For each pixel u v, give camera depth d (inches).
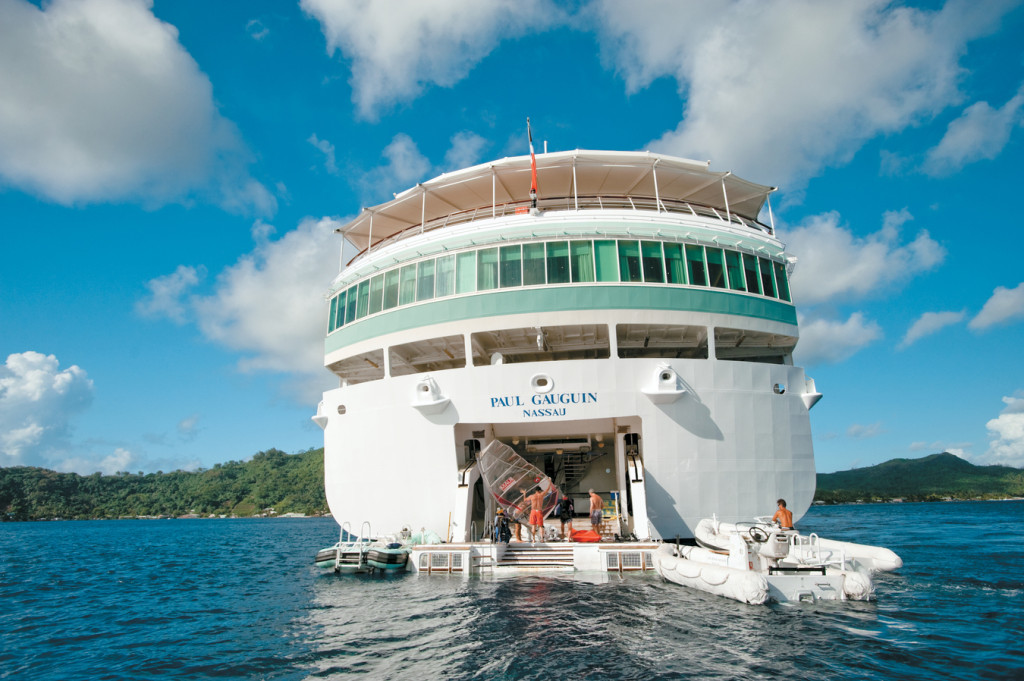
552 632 469.4
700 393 845.8
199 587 884.0
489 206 1181.1
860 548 773.3
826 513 4320.9
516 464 900.6
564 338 1010.1
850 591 568.1
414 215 1207.6
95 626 615.5
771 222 1067.3
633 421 874.1
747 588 557.3
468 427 904.3
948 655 397.4
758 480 852.0
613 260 897.5
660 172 1050.1
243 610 655.1
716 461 838.5
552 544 803.4
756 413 869.2
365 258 1083.9
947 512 3843.5
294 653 453.7
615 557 759.7
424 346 1023.0
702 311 896.9
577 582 687.1
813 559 595.2
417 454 896.9
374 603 621.3
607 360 844.0
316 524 4864.7
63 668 456.8
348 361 1154.7
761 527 636.7
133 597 805.2
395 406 924.6
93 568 1228.5
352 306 1064.8
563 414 839.7
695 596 597.0
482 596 619.8
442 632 482.9
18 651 515.2
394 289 986.7
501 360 886.4
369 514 937.5
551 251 904.9
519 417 850.8
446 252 945.5
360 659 423.5
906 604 552.4
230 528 3973.9
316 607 628.1
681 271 909.8
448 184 1072.2
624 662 391.5
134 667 448.1
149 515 7450.8
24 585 959.0
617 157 1004.6
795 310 1000.2
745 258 955.3
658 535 820.0
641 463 836.0
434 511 876.0
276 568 1138.0
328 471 1029.2
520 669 383.9
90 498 7810.0
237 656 458.0
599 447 1182.3
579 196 1170.0
